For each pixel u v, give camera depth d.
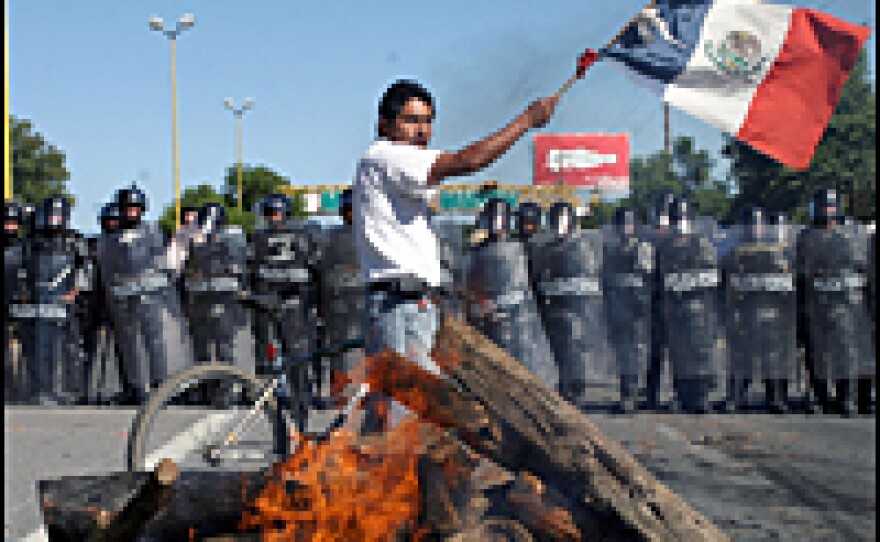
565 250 11.74
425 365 3.37
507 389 3.29
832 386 11.33
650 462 7.32
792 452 7.86
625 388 11.59
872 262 11.24
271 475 3.38
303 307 11.68
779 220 11.54
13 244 13.12
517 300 11.88
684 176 45.75
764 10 4.94
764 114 4.86
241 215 34.62
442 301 3.98
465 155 3.89
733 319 11.52
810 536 5.17
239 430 5.06
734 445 8.20
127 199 12.27
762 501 5.98
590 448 3.15
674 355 11.48
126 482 3.54
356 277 11.41
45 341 12.43
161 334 12.27
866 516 5.61
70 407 12.07
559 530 3.07
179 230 12.38
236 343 12.12
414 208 4.00
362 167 4.06
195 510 3.35
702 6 4.92
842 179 46.56
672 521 3.03
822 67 4.86
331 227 11.73
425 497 3.22
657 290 11.59
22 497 6.00
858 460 7.46
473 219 12.09
